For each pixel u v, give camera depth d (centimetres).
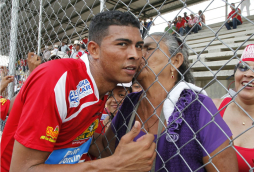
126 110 129
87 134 108
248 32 720
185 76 122
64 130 94
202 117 92
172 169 94
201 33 892
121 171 79
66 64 90
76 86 90
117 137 123
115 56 87
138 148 80
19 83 273
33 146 76
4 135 110
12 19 250
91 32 97
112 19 88
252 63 139
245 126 152
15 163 79
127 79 90
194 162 91
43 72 83
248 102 148
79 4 802
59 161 101
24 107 82
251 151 137
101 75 96
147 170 83
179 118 96
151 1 920
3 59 294
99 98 103
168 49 110
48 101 79
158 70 110
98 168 79
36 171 76
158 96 115
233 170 85
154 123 115
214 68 587
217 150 85
